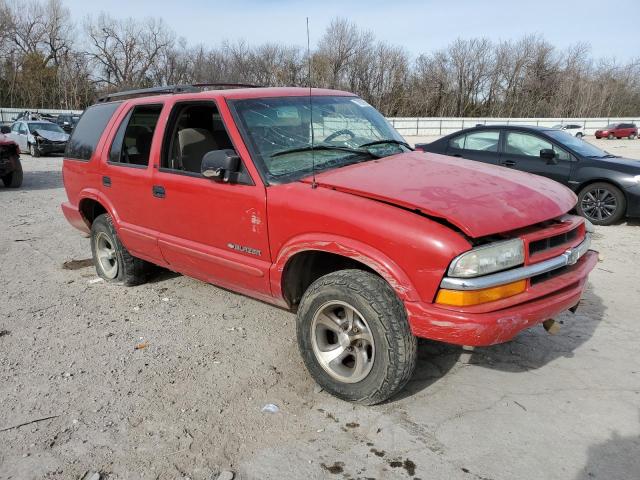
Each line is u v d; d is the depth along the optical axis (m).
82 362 3.86
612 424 3.02
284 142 3.77
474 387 3.43
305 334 3.35
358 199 3.12
